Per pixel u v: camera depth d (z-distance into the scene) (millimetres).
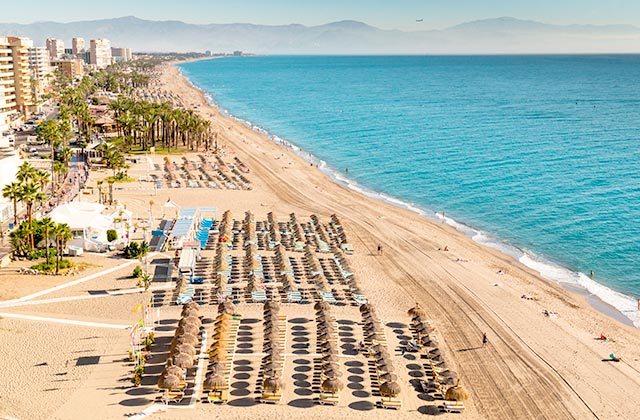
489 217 105250
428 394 49844
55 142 129000
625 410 48656
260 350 55812
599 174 136250
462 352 57375
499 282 75688
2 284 68312
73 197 104750
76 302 64625
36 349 54438
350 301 68062
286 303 66750
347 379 51469
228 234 86562
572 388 51625
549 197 117500
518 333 61688
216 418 45344
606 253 87562
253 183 123250
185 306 60031
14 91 193875
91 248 81438
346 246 85875
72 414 45125
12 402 46250
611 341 60844
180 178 124312
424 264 81250
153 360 53312
